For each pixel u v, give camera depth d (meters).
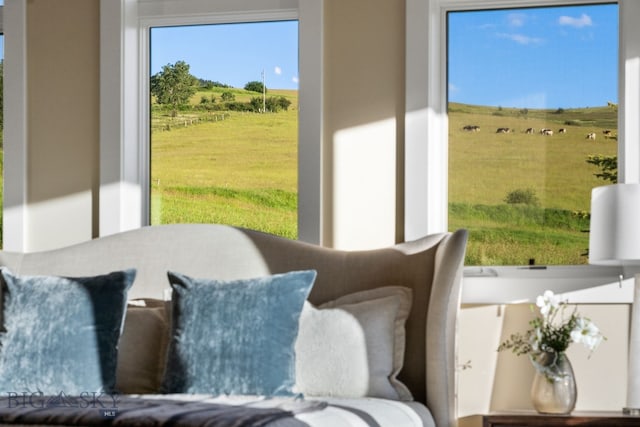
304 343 3.63
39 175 4.58
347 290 4.03
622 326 4.02
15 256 4.34
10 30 4.60
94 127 4.53
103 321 3.66
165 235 4.31
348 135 4.27
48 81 4.59
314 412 2.87
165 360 3.80
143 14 4.62
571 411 3.65
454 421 3.63
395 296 3.80
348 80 4.29
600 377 4.02
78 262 4.30
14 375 3.53
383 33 4.26
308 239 4.26
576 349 4.04
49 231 4.55
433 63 4.28
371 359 3.62
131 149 4.57
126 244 4.31
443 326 3.59
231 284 3.66
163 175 4.63
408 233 4.17
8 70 4.59
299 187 4.28
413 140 4.18
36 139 4.59
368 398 3.51
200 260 4.23
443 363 3.59
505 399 4.07
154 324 3.90
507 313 4.10
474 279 4.12
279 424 2.58
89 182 4.53
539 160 4.25
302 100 4.30
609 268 4.14
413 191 4.17
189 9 4.57
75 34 4.57
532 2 4.25
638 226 3.61
